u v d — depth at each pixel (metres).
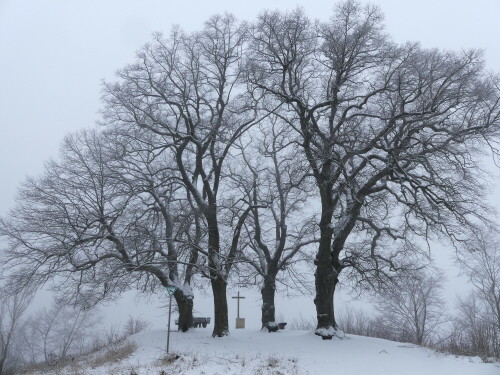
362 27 22.81
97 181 25.98
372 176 23.88
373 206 27.06
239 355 19.89
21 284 24.38
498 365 17.84
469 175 22.53
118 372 17.34
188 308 27.72
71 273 24.95
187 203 28.22
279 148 27.09
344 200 28.00
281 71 24.62
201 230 26.03
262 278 30.89
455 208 22.44
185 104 26.02
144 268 24.81
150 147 27.00
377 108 24.81
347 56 23.59
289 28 23.69
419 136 23.45
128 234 24.80
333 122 24.84
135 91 25.89
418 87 21.80
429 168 21.44
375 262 26.75
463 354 21.12
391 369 17.56
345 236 24.73
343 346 22.05
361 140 22.70
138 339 25.31
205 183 26.17
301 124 24.11
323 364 18.34
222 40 27.23
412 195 22.53
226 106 28.16
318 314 24.55
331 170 24.81
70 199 25.27
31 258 24.30
